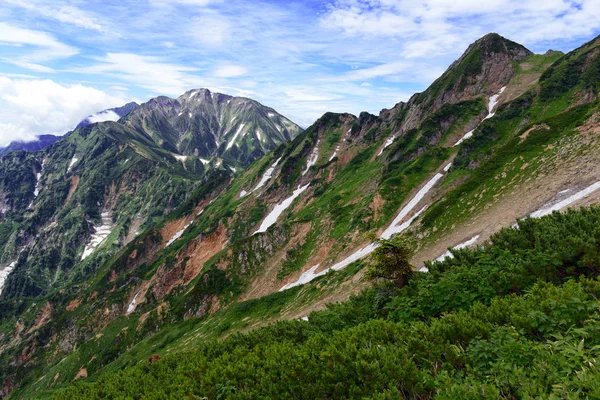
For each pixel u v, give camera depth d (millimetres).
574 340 8188
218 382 11664
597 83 89188
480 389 7543
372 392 8828
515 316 10047
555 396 6258
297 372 10336
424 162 107250
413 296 15844
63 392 16609
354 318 17750
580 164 46219
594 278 13688
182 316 95875
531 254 15789
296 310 53688
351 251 88312
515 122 100438
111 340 96812
